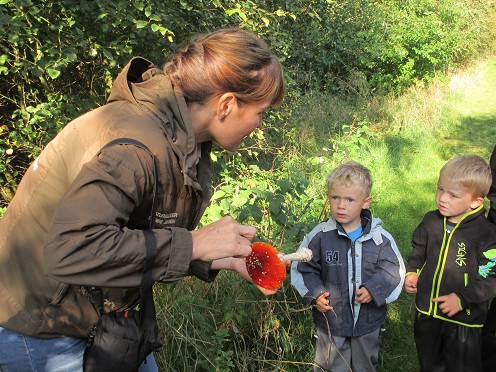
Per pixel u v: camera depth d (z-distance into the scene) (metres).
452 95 9.84
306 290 2.67
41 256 1.49
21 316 1.51
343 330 2.68
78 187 1.27
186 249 1.35
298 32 8.49
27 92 4.06
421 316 2.79
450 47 10.47
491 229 2.67
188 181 1.46
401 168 6.59
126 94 1.49
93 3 3.65
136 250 1.28
